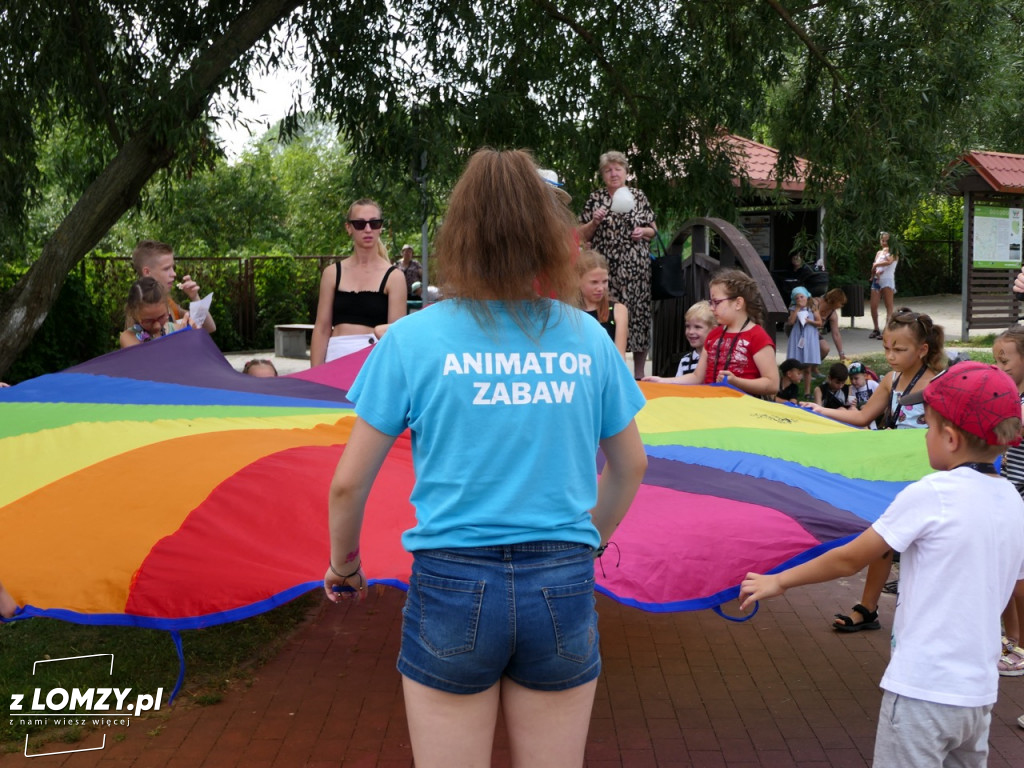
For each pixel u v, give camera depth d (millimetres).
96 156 11578
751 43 11227
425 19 10477
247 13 9312
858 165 10766
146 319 5891
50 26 9492
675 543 3441
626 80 11836
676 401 5668
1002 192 18547
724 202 11867
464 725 2262
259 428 4559
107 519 3523
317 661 5117
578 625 2262
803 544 3484
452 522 2221
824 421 5469
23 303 9477
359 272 6387
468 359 2217
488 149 2361
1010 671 4832
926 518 2842
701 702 4695
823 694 4781
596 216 8750
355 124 10219
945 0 10500
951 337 19719
